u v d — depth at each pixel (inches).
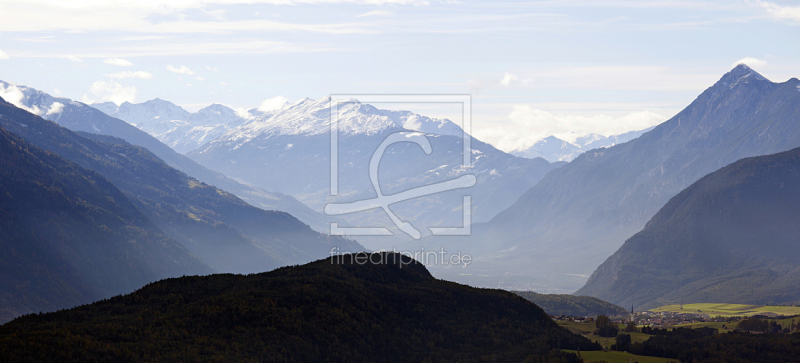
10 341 7588.6
